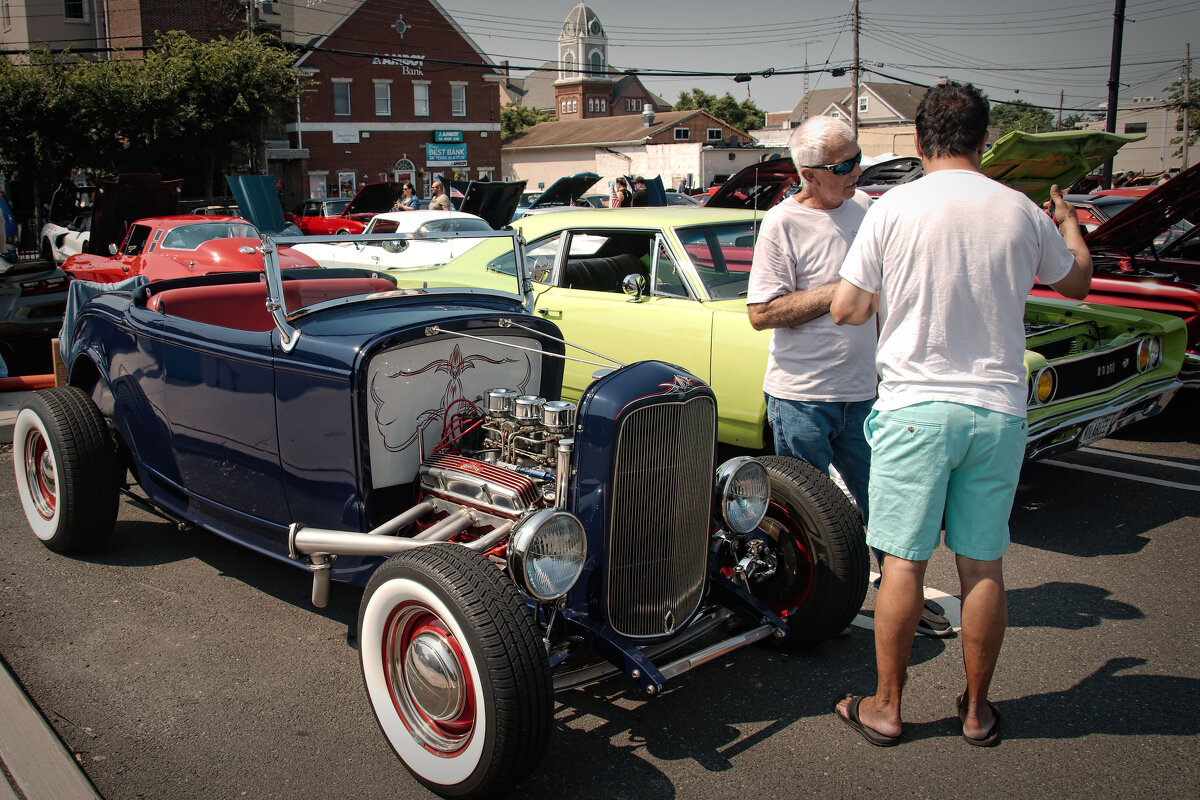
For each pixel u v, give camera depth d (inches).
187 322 145.3
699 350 194.5
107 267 368.5
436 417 131.0
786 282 131.0
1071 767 107.0
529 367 143.2
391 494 129.4
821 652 136.5
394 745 105.3
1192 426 266.7
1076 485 213.8
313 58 1434.5
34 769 103.6
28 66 948.6
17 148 940.0
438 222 525.7
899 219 103.6
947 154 105.6
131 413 160.6
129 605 148.6
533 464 121.3
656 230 207.2
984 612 106.7
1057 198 114.7
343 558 125.6
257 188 574.2
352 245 145.9
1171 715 117.8
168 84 1005.2
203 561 167.2
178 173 1106.1
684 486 113.4
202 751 110.0
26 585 155.3
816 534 126.6
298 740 112.8
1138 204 222.2
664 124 2170.3
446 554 100.5
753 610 124.6
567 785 104.5
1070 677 127.9
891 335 106.3
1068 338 193.6
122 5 1282.0
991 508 104.3
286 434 130.0
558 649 111.8
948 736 113.7
